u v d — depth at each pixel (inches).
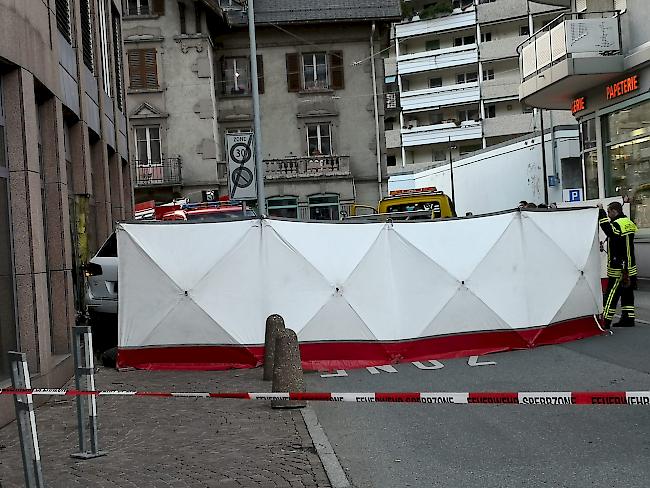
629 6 829.2
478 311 471.5
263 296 450.3
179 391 386.3
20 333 366.9
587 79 870.4
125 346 458.0
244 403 350.6
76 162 546.3
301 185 1526.8
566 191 1001.5
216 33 1555.1
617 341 485.1
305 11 1552.7
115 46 792.3
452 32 2807.6
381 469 248.8
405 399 207.8
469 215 483.2
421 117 2878.9
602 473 231.0
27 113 372.8
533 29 2672.2
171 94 1475.1
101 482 238.1
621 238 526.9
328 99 1562.5
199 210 684.7
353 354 452.4
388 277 459.8
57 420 331.3
